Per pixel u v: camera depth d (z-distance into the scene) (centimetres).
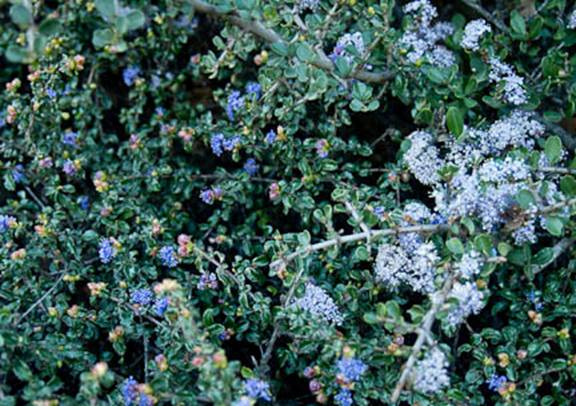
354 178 79
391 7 73
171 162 82
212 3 72
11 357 63
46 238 71
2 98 82
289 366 71
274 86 74
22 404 67
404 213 68
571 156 77
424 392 63
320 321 65
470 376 67
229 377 60
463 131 69
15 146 79
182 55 88
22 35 78
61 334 66
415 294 73
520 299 70
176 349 65
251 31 72
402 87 74
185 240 68
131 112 83
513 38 76
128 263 70
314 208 76
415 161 71
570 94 74
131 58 84
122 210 74
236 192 77
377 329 67
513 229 65
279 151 75
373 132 83
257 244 76
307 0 73
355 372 62
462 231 67
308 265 68
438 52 76
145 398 62
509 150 73
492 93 73
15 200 79
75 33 84
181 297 62
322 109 79
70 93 80
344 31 80
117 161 82
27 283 70
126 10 69
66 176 80
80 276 71
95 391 60
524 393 66
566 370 67
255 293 70
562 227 65
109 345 72
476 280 65
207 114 78
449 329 64
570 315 68
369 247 66
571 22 75
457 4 86
